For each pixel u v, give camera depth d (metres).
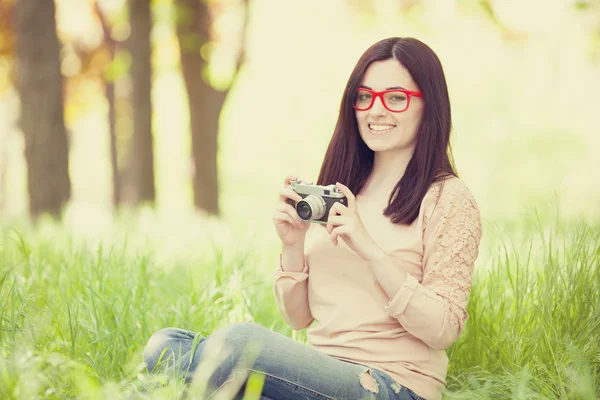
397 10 16.98
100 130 35.44
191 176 15.71
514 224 5.83
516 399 3.00
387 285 3.05
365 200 3.51
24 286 4.33
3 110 24.14
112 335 3.71
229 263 5.28
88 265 4.57
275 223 3.45
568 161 22.34
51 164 10.84
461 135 25.55
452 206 3.21
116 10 20.12
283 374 2.91
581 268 3.80
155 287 4.73
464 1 12.02
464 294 3.13
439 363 3.20
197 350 3.03
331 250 3.32
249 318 4.25
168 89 31.91
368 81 3.46
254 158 35.22
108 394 2.80
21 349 3.03
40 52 10.77
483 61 27.94
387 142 3.42
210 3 18.28
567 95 26.22
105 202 30.48
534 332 3.68
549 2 20.72
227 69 17.20
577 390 3.05
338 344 3.19
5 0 17.45
